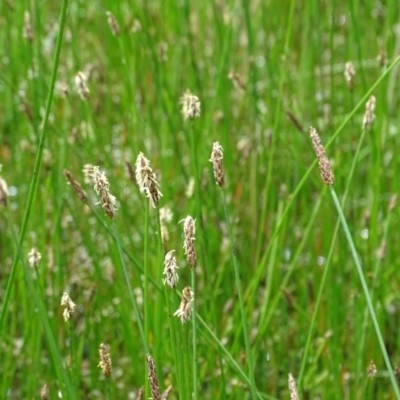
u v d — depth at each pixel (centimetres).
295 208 71
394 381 48
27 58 71
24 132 78
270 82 73
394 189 66
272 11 79
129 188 72
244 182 73
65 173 52
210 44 99
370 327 62
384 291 63
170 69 85
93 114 61
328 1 82
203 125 72
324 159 48
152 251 62
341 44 95
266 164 74
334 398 62
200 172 65
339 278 63
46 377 63
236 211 71
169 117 67
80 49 95
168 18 86
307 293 66
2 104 87
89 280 70
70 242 71
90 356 62
